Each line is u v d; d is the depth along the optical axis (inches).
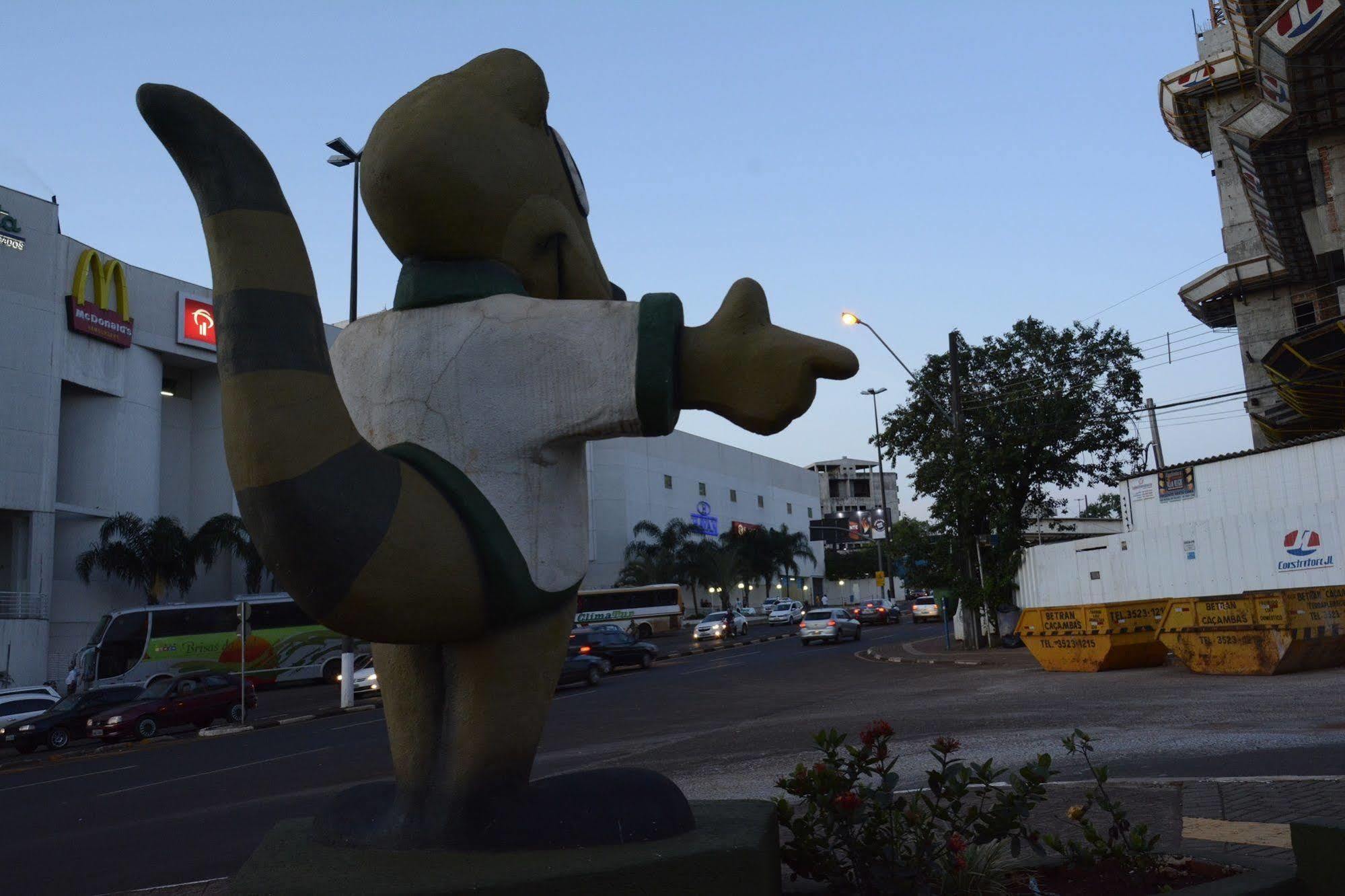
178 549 1729.8
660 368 113.6
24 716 927.0
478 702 118.2
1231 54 1464.1
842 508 5546.3
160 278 1966.0
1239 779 266.8
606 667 1031.6
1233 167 1517.0
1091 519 1646.2
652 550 2775.6
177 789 476.4
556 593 119.6
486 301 124.6
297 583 101.6
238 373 99.9
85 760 709.3
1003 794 155.2
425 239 129.0
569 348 117.8
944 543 1055.0
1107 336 1117.7
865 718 497.4
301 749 609.9
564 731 561.0
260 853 125.6
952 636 1251.2
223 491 2078.0
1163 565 836.6
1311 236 1231.5
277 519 98.4
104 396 1828.2
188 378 2126.0
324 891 104.5
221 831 345.7
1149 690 525.0
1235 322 1565.0
